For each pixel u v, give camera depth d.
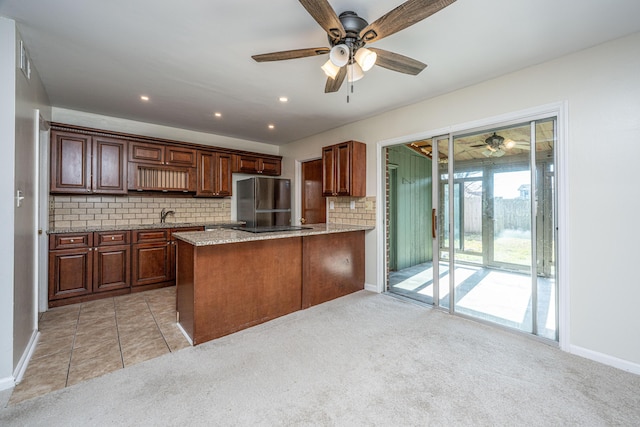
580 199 2.22
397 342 2.41
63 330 2.59
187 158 4.33
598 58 2.14
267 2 1.71
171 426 1.48
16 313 1.89
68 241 3.22
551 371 1.99
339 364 2.06
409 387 1.81
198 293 2.38
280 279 2.97
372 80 2.76
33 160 2.33
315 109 3.60
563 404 1.66
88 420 1.51
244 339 2.46
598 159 2.14
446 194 3.16
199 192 4.45
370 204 3.91
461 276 3.00
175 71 2.59
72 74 2.63
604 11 1.77
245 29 1.98
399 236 5.08
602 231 2.12
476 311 2.88
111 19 1.86
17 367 1.89
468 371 1.99
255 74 2.66
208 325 2.43
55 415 1.55
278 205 5.02
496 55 2.30
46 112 3.08
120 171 3.73
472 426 1.49
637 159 1.98
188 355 2.19
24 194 2.08
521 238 2.60
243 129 4.57
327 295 3.47
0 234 1.78
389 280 4.13
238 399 1.69
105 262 3.46
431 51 2.25
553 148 2.41
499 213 2.74
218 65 2.48
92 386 1.80
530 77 2.48
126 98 3.23
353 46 1.77
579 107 2.22
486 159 2.82
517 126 2.61
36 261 2.41
